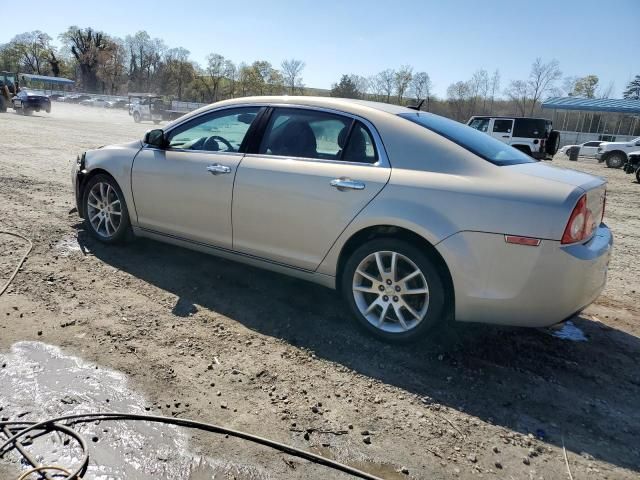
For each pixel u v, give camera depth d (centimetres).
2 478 210
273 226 374
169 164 429
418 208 315
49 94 7269
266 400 277
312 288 429
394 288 335
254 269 462
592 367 336
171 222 438
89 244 499
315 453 240
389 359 327
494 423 270
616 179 1861
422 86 6181
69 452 227
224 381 291
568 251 291
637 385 318
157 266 457
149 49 9406
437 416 273
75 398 264
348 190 338
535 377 318
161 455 230
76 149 1292
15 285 391
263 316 376
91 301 378
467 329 374
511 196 298
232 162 392
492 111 6159
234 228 396
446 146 329
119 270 442
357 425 262
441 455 244
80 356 303
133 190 457
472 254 304
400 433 258
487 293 305
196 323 358
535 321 306
